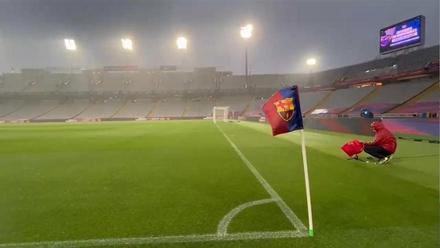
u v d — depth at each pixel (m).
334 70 60.88
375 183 6.38
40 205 5.11
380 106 38.91
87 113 67.38
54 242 3.69
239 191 5.85
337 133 20.77
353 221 4.23
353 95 47.12
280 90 4.17
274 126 4.14
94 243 3.65
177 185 6.36
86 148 12.96
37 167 8.60
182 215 4.55
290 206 4.92
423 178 6.83
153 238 3.75
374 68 51.38
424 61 42.06
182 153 11.16
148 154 10.95
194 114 66.88
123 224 4.21
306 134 19.92
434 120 14.27
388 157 8.71
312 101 54.09
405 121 16.16
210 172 7.68
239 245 3.55
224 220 4.32
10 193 5.87
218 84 72.62
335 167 8.20
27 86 71.56
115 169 8.17
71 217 4.51
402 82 41.94
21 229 4.09
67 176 7.36
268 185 6.29
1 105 69.69
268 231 3.93
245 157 10.12
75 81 73.25
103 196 5.59
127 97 72.75
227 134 20.34
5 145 14.48
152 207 4.93
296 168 8.12
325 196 5.43
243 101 70.06
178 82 73.75
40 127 34.88
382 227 4.02
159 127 30.78
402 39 39.03
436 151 11.17
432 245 3.52
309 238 3.71
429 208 4.75
